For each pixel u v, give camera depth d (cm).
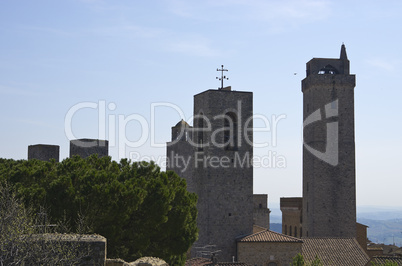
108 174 5212
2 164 5669
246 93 9000
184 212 5838
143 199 5244
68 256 2945
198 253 8694
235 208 8769
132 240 5244
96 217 4866
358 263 8144
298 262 6788
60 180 4872
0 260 2789
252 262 7981
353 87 12494
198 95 9219
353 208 12175
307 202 12519
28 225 3209
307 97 12731
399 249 11962
